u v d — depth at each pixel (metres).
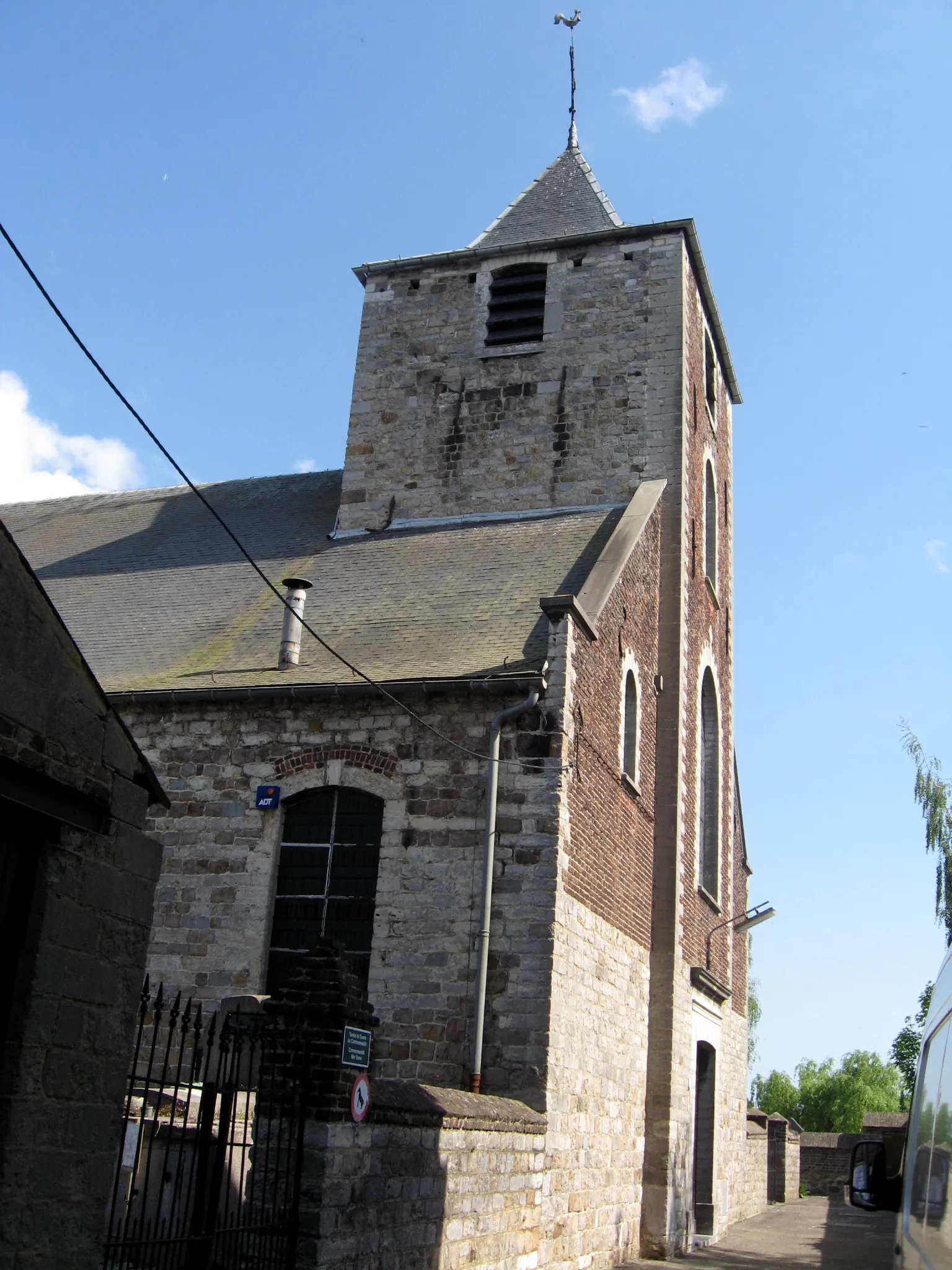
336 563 19.08
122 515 22.98
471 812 13.57
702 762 21.97
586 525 18.80
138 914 7.04
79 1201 6.34
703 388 22.56
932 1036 8.70
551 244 22.00
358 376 22.03
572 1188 13.05
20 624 6.29
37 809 6.28
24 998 6.14
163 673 15.99
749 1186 24.00
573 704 13.97
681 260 21.31
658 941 17.06
